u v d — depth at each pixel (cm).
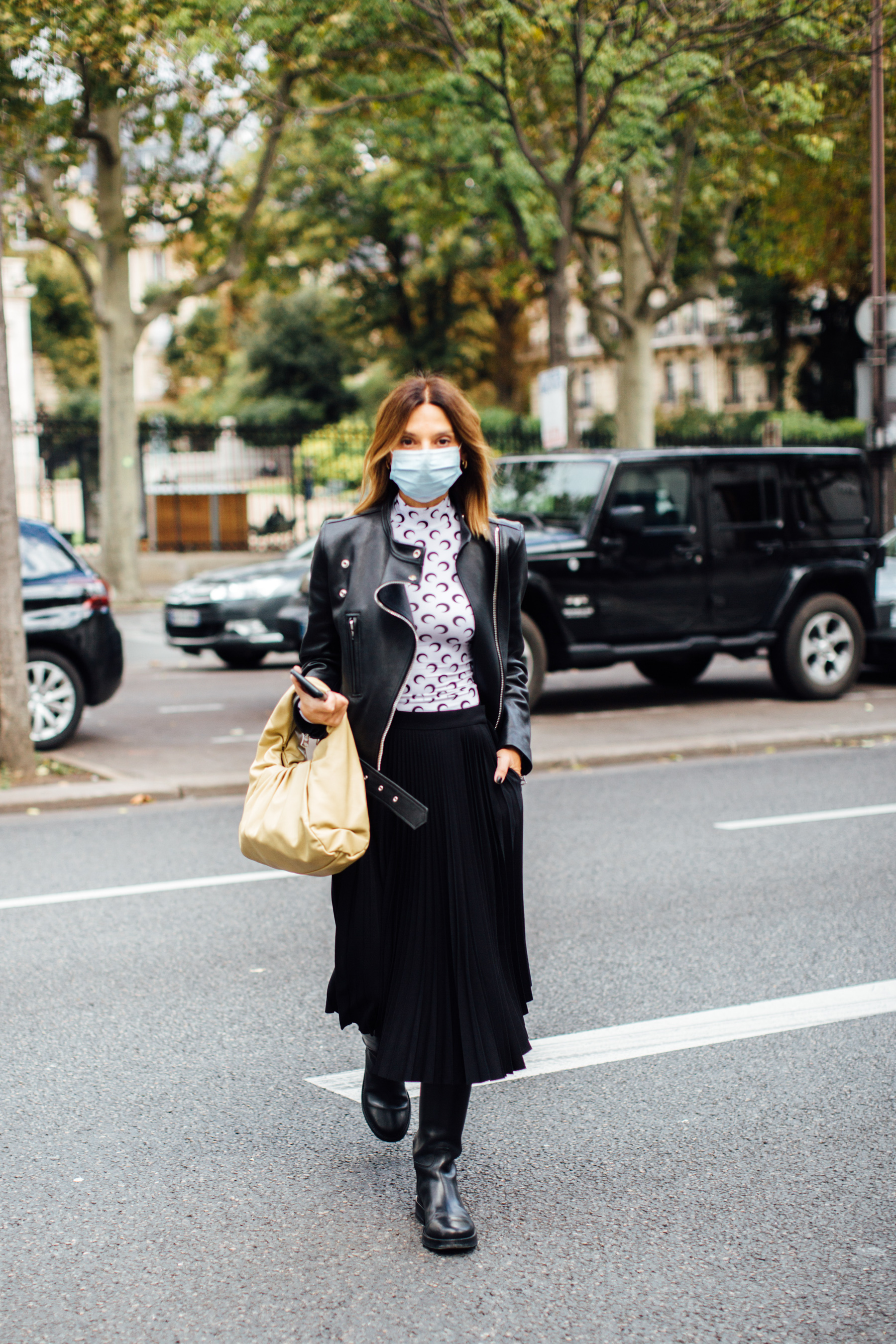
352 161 2102
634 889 619
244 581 1505
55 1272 299
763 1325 273
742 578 1166
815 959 514
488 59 1493
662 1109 384
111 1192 338
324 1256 304
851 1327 272
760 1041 434
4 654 864
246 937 555
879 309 1596
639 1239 310
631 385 2719
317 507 2959
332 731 307
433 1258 303
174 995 486
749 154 1989
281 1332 273
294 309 5256
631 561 1115
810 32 1469
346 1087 404
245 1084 406
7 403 859
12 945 548
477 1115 383
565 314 1767
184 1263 302
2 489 859
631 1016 456
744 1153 355
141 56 1580
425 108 1911
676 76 1521
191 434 2794
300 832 298
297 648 1223
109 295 2319
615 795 843
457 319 4734
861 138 2012
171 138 2075
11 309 3556
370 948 313
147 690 1362
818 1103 386
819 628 1216
